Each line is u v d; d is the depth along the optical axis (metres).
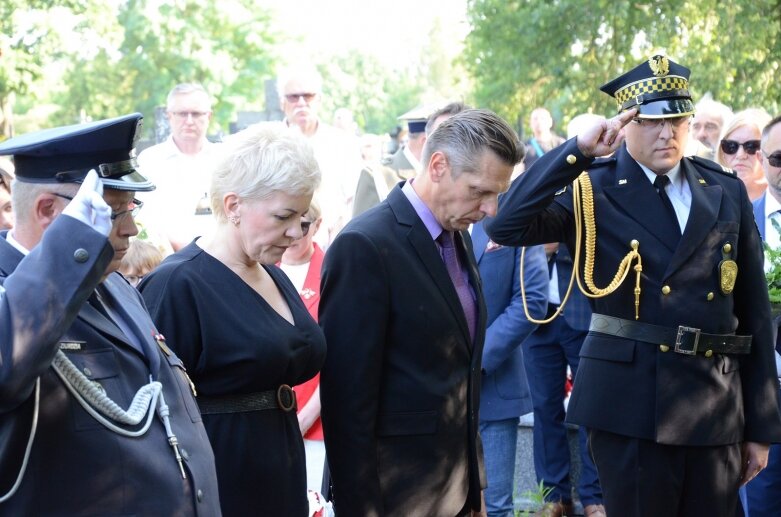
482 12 21.80
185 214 7.28
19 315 2.43
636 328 4.19
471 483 3.93
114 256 2.73
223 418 3.38
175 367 3.01
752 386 4.31
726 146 6.47
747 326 4.34
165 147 7.35
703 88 16.67
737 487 4.31
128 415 2.69
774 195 5.64
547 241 4.38
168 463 2.75
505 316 5.65
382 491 3.74
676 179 4.31
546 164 4.14
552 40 20.28
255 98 30.98
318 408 4.62
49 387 2.60
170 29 28.64
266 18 30.45
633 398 4.16
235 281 3.44
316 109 8.31
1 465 2.53
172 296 3.37
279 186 3.33
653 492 4.16
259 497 3.39
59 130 2.76
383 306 3.71
